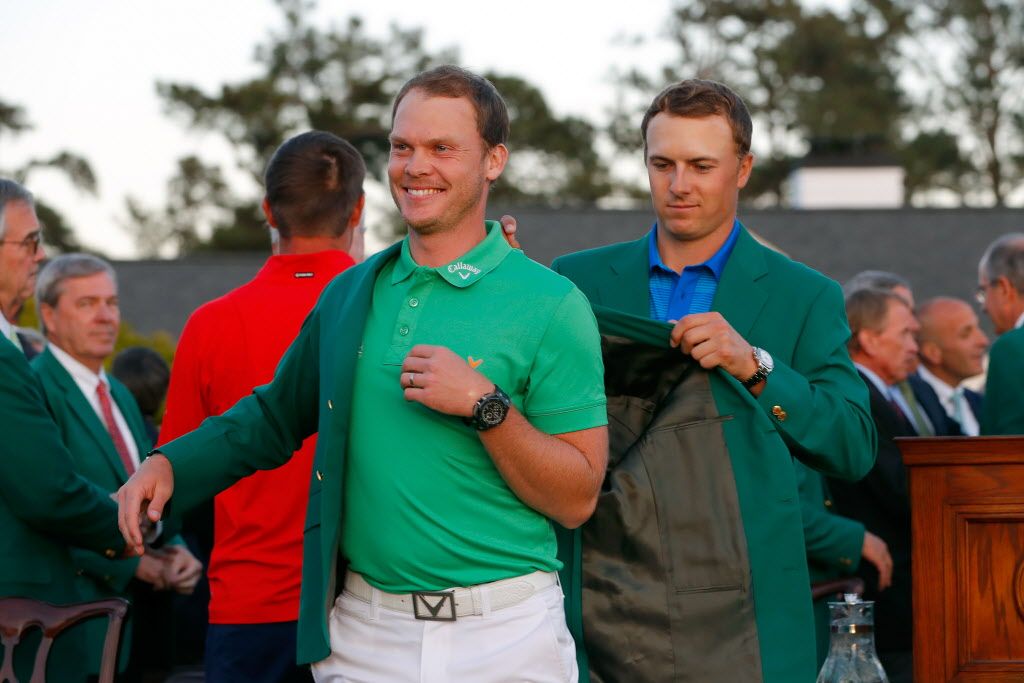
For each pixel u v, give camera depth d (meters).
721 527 3.43
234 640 4.20
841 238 25.94
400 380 2.83
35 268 4.61
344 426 3.00
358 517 3.01
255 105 43.22
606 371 3.57
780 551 3.42
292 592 4.20
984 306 6.29
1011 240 6.20
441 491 2.94
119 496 3.12
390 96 44.66
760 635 3.40
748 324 3.67
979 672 3.99
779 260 3.78
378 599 3.02
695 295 3.74
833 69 49.88
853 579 4.68
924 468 4.05
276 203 4.41
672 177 3.66
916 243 25.88
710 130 3.63
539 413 2.97
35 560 4.19
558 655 3.02
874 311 6.08
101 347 5.44
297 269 4.38
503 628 2.96
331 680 3.06
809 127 47.94
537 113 48.47
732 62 49.19
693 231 3.69
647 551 3.43
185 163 44.38
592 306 3.51
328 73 44.62
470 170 2.99
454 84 3.00
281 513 4.20
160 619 5.57
